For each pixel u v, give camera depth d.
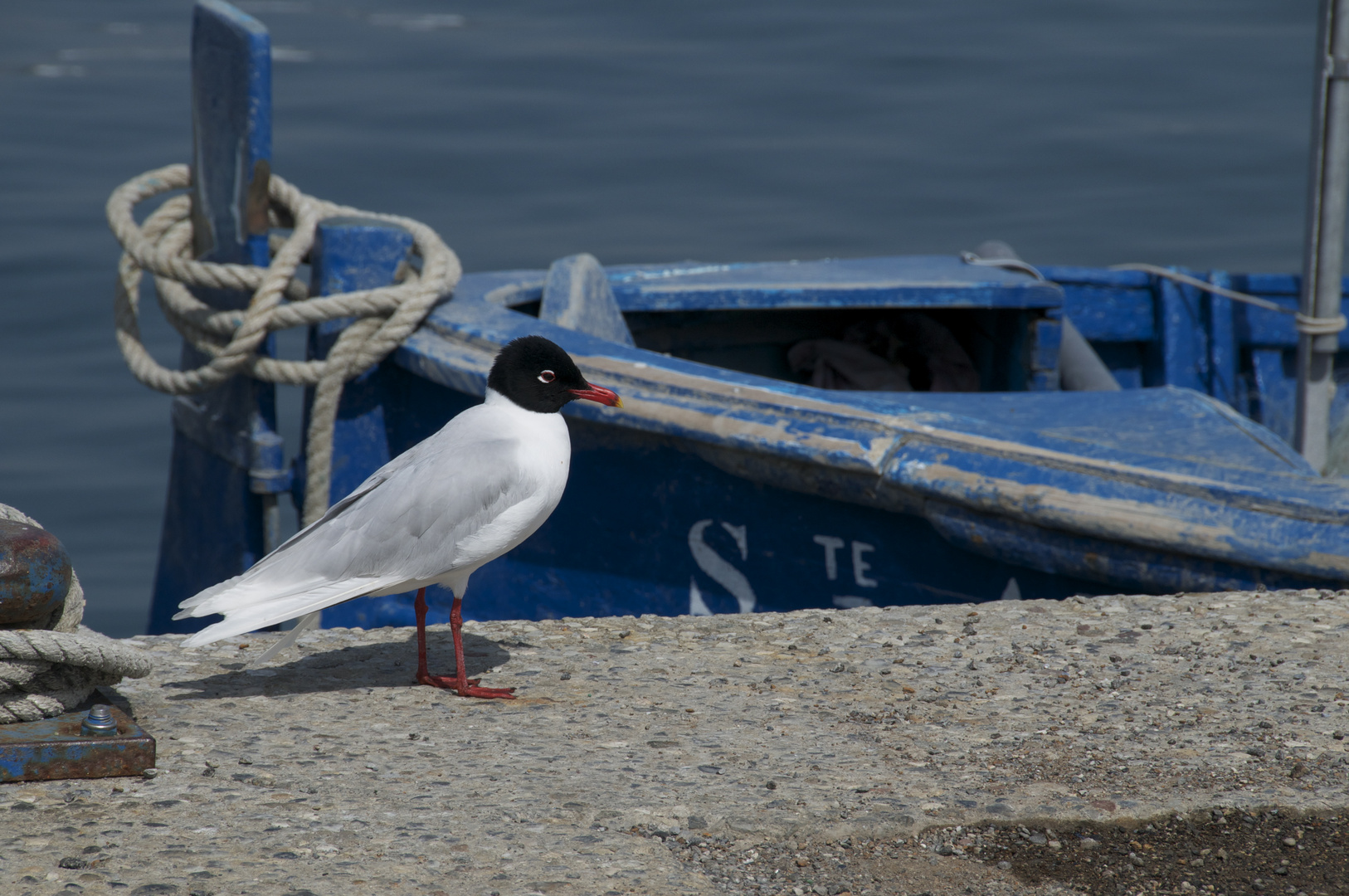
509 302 15.07
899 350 16.75
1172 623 7.77
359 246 13.54
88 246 33.62
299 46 60.12
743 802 5.61
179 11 69.50
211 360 14.61
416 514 6.76
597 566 11.89
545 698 6.81
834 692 6.85
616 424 11.28
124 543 22.11
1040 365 16.00
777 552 10.89
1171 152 43.47
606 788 5.74
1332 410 17.73
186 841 5.21
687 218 37.09
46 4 69.69
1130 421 11.16
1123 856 5.28
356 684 7.03
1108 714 6.52
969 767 5.96
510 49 59.56
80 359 27.95
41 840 5.19
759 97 51.34
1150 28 61.47
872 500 10.16
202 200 14.36
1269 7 64.50
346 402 13.48
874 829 5.42
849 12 65.62
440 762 6.01
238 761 5.98
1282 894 5.03
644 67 56.22
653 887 4.98
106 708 5.97
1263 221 36.72
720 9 66.81
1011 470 9.58
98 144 43.78
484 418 7.19
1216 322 17.81
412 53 58.91
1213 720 6.44
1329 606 8.00
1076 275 17.83
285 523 23.19
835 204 38.56
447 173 40.94
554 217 36.94
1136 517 9.09
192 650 7.50
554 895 4.90
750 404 10.78
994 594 10.02
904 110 49.31
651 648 7.56
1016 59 56.38
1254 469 10.00
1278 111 48.34
